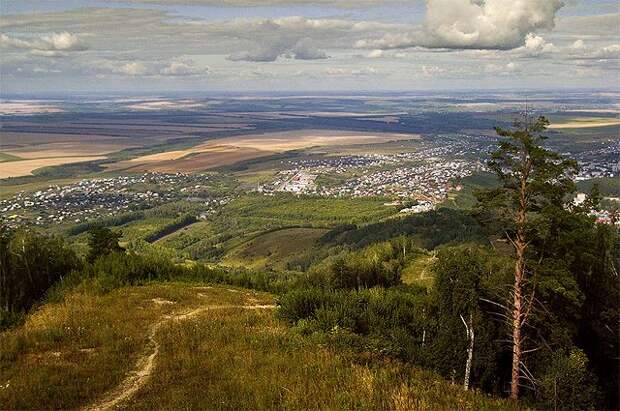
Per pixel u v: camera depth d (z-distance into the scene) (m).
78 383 17.55
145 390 17.33
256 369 19.33
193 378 18.39
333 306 27.86
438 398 17.78
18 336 22.44
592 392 20.98
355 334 23.94
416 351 23.61
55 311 28.95
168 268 44.75
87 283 35.84
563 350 21.83
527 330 23.25
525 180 20.86
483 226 22.25
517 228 21.17
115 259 41.97
